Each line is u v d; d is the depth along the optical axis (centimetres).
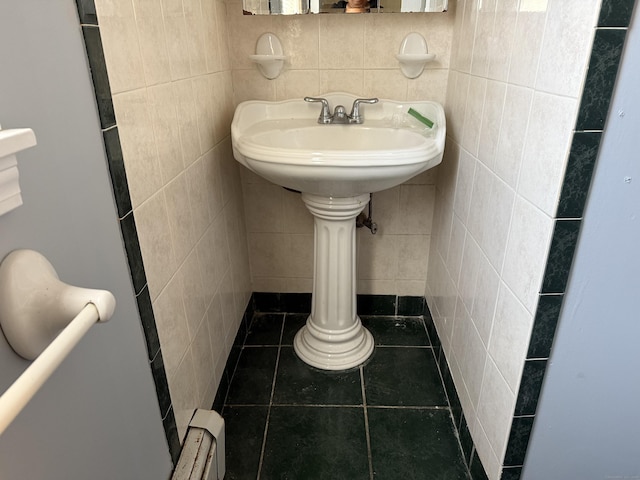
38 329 50
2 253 48
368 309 180
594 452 96
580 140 68
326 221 136
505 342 94
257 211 165
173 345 98
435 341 158
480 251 110
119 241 74
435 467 118
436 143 118
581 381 88
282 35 140
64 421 60
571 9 68
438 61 140
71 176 61
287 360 157
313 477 115
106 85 69
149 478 88
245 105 137
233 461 120
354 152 104
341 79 144
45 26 56
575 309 81
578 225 74
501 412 97
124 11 76
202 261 117
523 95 85
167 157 94
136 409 82
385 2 132
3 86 49
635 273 78
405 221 164
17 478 52
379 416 133
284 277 177
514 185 89
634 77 65
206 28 120
